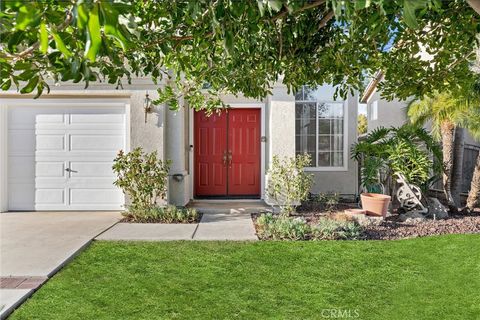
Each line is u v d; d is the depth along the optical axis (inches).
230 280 168.7
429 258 198.2
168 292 155.1
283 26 125.0
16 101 346.6
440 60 157.0
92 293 153.9
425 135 358.6
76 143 353.4
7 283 163.5
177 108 190.9
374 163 346.6
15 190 353.1
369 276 173.5
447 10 125.7
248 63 139.5
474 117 326.6
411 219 308.7
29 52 70.1
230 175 413.4
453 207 353.1
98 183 354.3
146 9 111.8
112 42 74.8
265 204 371.9
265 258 199.8
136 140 343.0
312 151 446.3
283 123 357.1
